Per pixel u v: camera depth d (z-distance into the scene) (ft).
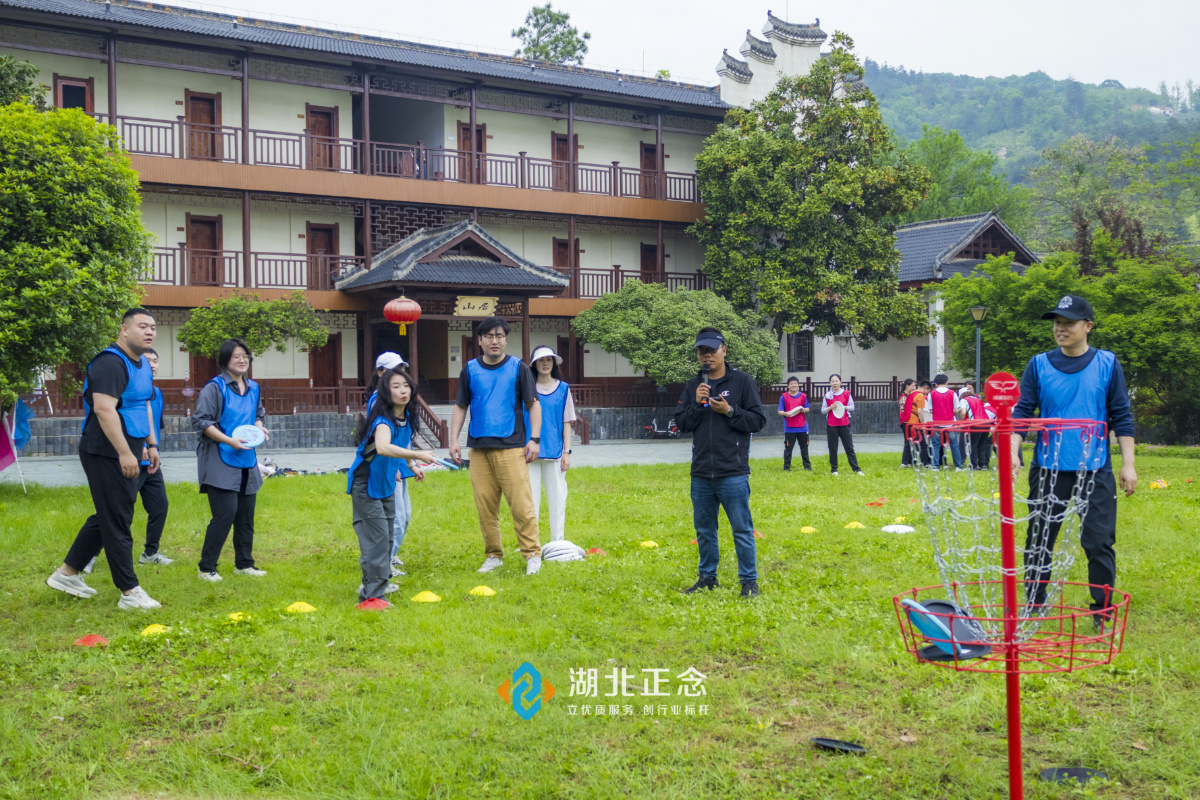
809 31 105.19
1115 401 16.57
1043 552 10.52
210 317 66.80
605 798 10.32
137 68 74.69
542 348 24.72
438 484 40.04
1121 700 12.98
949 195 163.12
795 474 46.62
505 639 16.26
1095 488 16.30
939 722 12.37
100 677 14.55
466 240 76.43
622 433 83.92
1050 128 492.54
